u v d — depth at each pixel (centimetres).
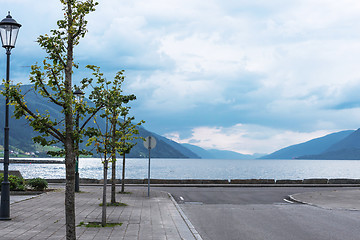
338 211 1636
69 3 838
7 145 1234
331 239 1039
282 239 1035
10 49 1220
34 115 780
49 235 995
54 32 821
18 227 1102
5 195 1227
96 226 1162
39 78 793
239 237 1057
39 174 9325
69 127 779
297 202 2036
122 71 1611
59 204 1630
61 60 819
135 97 1520
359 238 1055
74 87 884
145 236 1020
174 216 1392
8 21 1205
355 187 3328
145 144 2147
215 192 2594
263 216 1474
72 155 780
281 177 11400
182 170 16450
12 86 760
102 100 1130
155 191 2516
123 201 1856
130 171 14000
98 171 13100
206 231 1143
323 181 3628
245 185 3244
